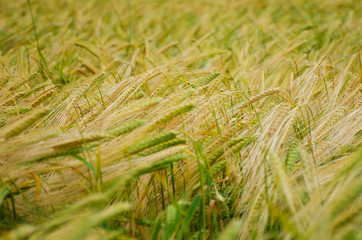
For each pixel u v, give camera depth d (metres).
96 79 1.62
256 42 3.26
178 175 1.45
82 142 1.33
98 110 1.57
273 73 2.19
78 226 1.21
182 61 2.31
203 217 1.34
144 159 1.35
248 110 1.56
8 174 1.36
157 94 1.62
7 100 1.53
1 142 1.35
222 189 1.44
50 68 2.52
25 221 1.36
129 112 1.44
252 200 1.38
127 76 2.09
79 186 1.36
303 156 1.37
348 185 1.32
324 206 1.33
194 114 1.47
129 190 1.42
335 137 1.52
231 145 1.42
